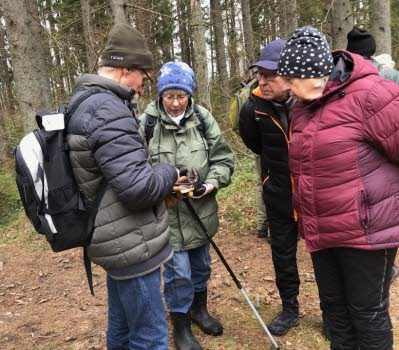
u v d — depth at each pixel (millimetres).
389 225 2035
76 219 1947
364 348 2256
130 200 1863
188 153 2779
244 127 3010
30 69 6156
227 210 5676
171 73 2613
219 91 10773
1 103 16578
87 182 1932
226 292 3732
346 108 1999
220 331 3104
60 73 11062
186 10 12578
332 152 2021
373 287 2133
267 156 2879
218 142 2893
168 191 2020
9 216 7461
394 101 1921
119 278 2051
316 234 2178
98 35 7285
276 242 3004
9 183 8000
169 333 3174
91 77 2002
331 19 7805
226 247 4746
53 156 1921
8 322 3664
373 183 2006
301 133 2160
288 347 2938
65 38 8234
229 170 2930
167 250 2133
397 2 13820
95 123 1846
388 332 2223
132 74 2125
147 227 2006
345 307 2363
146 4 9375
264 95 2725
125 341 2555
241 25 13977
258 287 3781
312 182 2121
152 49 12359
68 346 3207
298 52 2006
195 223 2809
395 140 1929
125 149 1844
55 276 4582
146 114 2857
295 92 2092
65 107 1978
